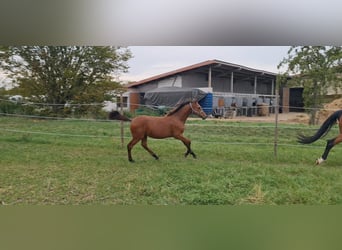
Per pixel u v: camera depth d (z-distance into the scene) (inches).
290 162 126.7
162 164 120.3
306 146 148.7
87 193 92.8
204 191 94.0
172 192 93.4
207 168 114.7
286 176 106.6
